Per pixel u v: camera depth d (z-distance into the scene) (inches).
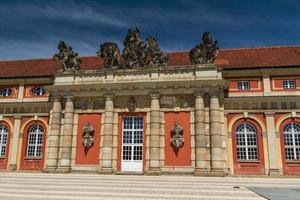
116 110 1234.6
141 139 1198.9
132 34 1285.7
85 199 519.2
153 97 1193.4
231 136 1197.1
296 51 1349.7
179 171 1120.2
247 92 1225.4
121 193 594.6
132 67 1259.8
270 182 845.8
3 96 1445.6
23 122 1390.3
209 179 924.0
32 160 1333.7
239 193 605.0
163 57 1249.4
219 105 1167.6
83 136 1234.6
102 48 1314.0
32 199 512.4
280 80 1213.7
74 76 1294.3
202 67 1179.9
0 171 1293.1
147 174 1111.6
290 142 1162.6
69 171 1203.9
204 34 1218.6
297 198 538.6
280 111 1185.4
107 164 1165.7
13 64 1637.6
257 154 1170.6
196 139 1121.4
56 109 1264.8
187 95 1184.8
